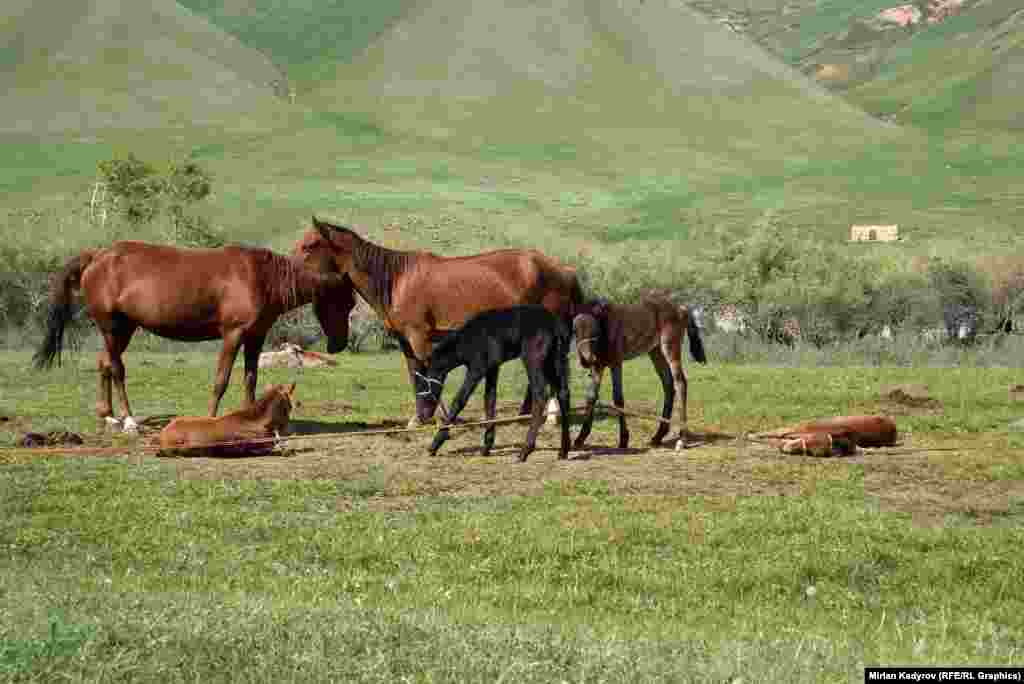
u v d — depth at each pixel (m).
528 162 168.50
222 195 124.62
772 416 19.91
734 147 186.75
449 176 153.62
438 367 15.10
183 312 17.03
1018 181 162.25
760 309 41.06
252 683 6.26
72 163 144.75
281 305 17.30
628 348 15.95
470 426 16.02
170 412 20.42
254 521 12.05
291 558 10.87
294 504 12.80
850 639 8.41
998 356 35.91
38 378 26.44
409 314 16.62
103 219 56.59
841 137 196.75
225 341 17.17
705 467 14.77
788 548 11.03
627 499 13.05
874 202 145.62
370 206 125.88
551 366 15.22
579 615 9.14
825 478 14.10
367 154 164.62
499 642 7.06
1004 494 13.62
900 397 22.27
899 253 47.34
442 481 13.93
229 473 14.30
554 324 15.08
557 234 112.38
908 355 36.69
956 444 16.89
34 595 8.24
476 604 9.37
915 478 14.32
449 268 16.64
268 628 7.16
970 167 175.50
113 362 17.61
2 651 6.26
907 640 8.42
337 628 7.23
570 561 10.77
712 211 137.00
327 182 142.00
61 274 17.62
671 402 16.61
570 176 160.88
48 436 16.58
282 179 142.38
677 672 6.62
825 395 22.75
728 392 23.72
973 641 8.52
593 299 15.68
